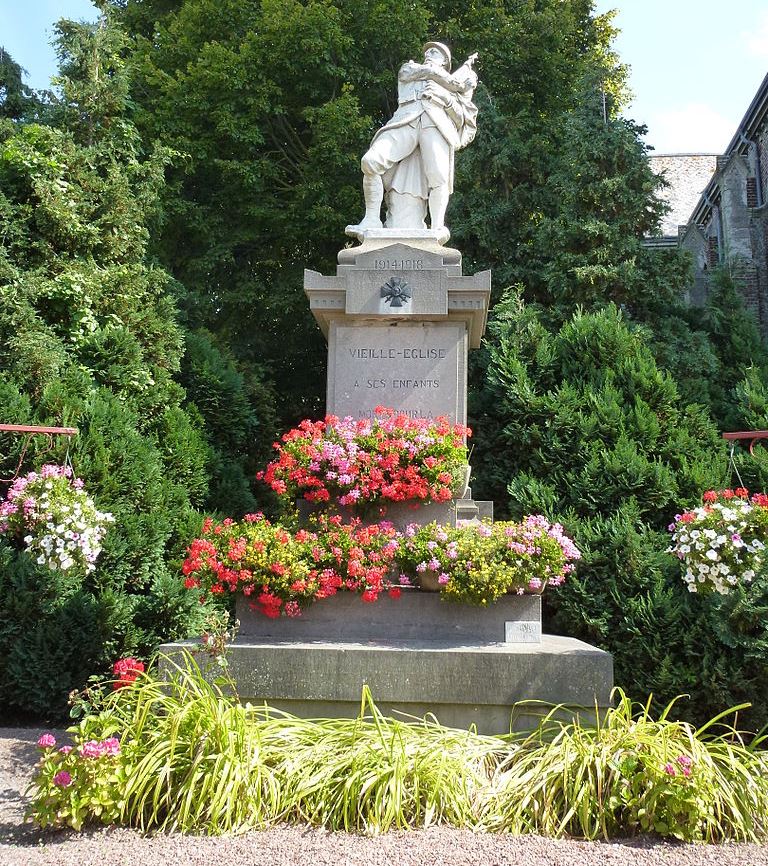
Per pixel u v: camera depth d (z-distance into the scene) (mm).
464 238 15477
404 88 8156
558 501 8312
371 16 16094
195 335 12062
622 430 8711
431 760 4191
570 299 13508
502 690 5016
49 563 5820
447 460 6293
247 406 11117
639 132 14539
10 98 16859
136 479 7613
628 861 3604
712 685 6520
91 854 3580
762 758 4480
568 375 9656
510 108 17312
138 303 10344
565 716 4973
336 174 16219
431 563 5438
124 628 6887
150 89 16781
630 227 13656
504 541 5555
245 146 16234
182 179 16672
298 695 5070
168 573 7652
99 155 10867
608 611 7230
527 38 17172
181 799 3957
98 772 3904
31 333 8516
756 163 21922
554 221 13859
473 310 7105
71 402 7625
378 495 6234
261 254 17344
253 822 3889
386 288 7074
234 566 5523
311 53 15672
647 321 13070
